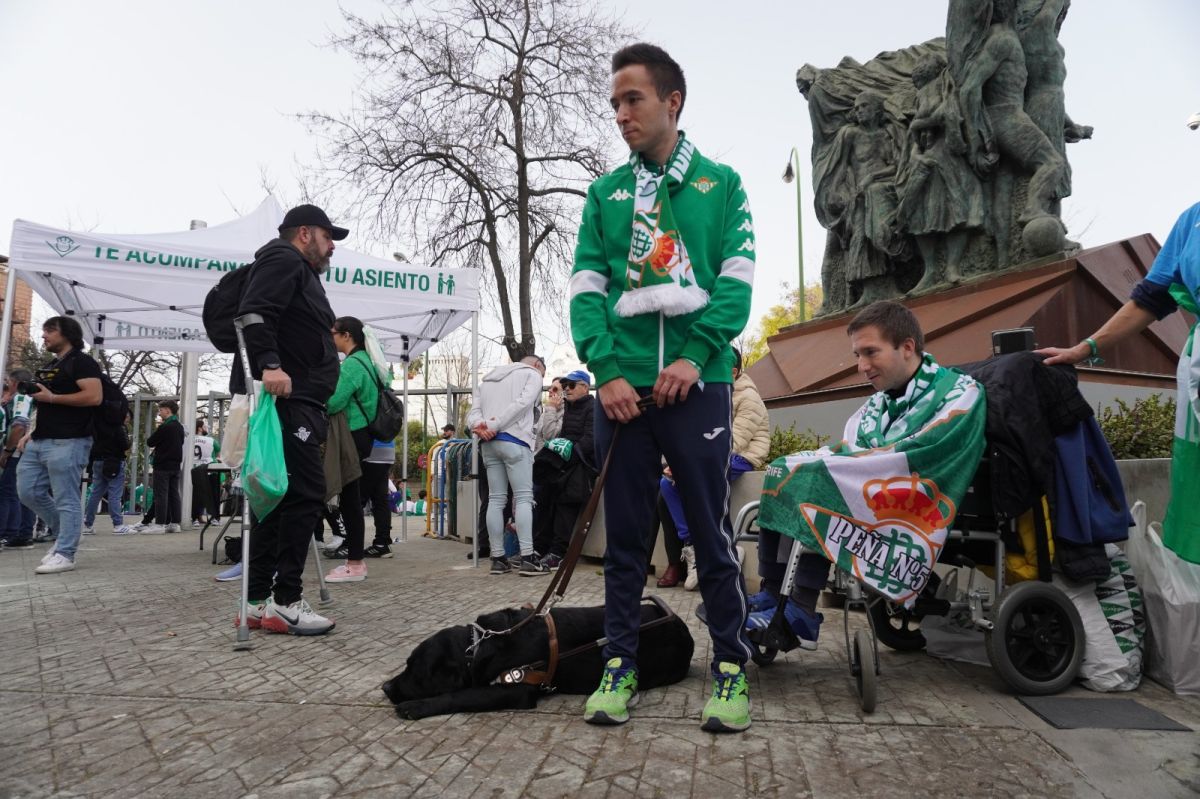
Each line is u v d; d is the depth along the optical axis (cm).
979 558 304
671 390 238
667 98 258
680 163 259
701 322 243
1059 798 186
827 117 808
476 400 636
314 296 391
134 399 1466
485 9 1686
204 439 1162
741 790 190
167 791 191
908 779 197
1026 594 270
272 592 371
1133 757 212
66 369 603
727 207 262
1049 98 659
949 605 310
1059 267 570
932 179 671
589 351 253
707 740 226
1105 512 283
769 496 288
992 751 217
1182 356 254
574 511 624
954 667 317
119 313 910
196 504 1094
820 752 216
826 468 277
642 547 261
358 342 602
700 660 323
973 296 613
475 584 538
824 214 801
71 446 603
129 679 289
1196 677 270
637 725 239
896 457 271
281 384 354
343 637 361
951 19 666
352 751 217
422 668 261
